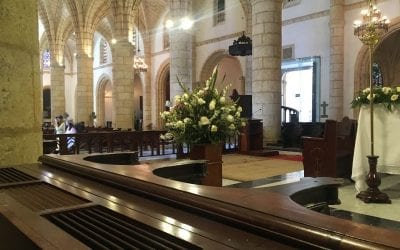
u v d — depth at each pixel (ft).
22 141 10.00
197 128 15.46
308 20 57.52
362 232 3.43
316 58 56.24
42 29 104.68
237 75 76.18
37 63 10.77
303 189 6.40
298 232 3.63
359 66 51.19
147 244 3.98
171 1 49.90
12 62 9.73
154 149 41.68
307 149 23.43
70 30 84.33
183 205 4.99
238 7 68.44
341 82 52.75
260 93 39.88
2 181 7.34
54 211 5.04
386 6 48.49
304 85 60.29
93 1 70.28
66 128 55.93
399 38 56.85
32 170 8.48
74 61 116.47
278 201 4.70
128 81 59.82
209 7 75.05
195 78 78.64
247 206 4.42
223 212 4.42
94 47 109.91
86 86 71.61
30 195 6.14
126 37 59.41
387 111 18.60
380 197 18.04
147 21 90.43
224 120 15.64
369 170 18.58
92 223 4.70
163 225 4.34
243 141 38.73
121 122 59.77
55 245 3.68
